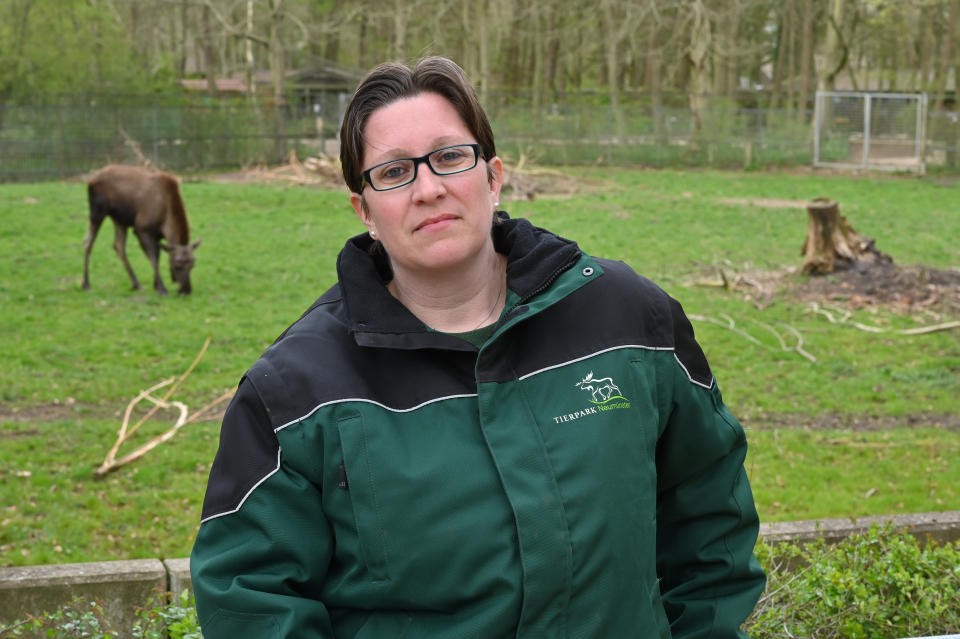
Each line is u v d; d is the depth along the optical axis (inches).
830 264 532.7
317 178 1062.4
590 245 677.3
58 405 333.1
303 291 532.7
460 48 1930.4
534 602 61.1
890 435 319.0
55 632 136.8
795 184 1109.7
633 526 64.1
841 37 1387.8
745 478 74.8
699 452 71.7
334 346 65.2
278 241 683.4
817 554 140.2
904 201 955.3
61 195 901.2
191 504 250.8
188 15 2196.1
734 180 1151.0
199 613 62.9
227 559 62.4
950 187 1083.9
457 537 61.4
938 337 441.4
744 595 72.9
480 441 63.5
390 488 61.8
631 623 63.7
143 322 448.5
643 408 66.5
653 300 70.1
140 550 222.8
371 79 67.2
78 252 617.9
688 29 1945.1
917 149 1234.0
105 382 359.3
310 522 63.5
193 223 754.8
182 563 150.6
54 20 1342.3
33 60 1331.2
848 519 168.1
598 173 1211.2
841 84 2738.7
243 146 1220.5
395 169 65.8
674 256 641.0
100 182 503.8
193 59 2864.2
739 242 699.4
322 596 64.9
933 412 346.9
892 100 1250.6
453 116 66.2
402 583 62.0
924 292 500.7
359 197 70.1
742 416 339.0
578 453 63.2
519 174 1005.8
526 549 61.1
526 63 2412.6
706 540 73.1
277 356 65.2
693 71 1480.1
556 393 64.9
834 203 531.5
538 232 71.2
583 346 66.2
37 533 228.8
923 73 1758.1
